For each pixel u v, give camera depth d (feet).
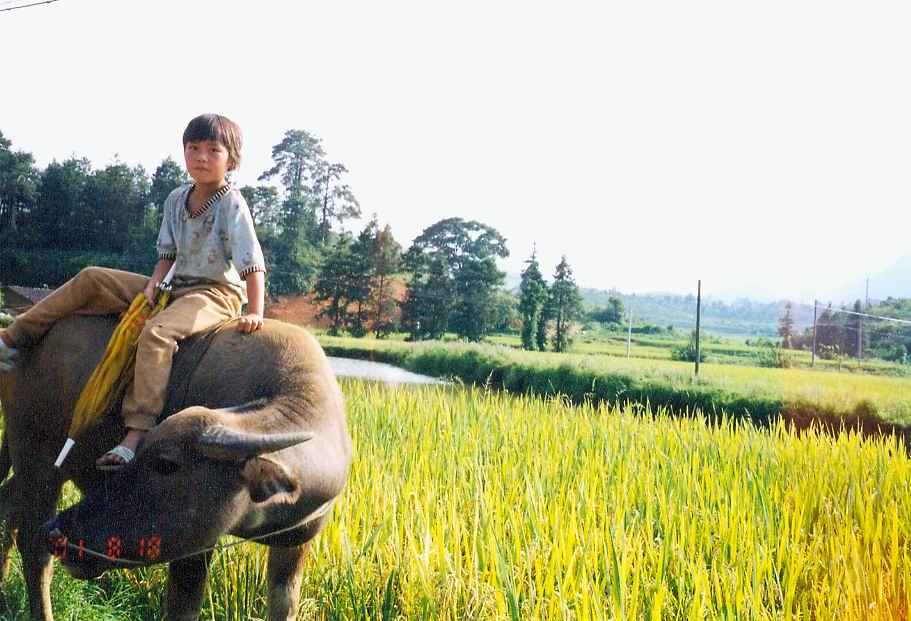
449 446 25.30
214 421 10.89
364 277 140.87
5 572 16.03
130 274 15.07
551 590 14.58
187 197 14.57
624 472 22.98
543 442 27.43
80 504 10.84
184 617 13.07
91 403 13.30
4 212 188.24
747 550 17.51
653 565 16.89
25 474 14.96
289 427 11.62
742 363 113.39
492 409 33.53
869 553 18.58
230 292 14.67
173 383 13.29
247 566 16.49
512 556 16.26
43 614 14.79
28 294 142.82
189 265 14.40
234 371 12.89
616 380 74.64
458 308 147.33
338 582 15.88
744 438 31.37
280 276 145.89
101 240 192.65
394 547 16.44
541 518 17.72
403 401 32.27
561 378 79.71
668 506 19.90
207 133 13.96
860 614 15.48
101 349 14.42
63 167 194.70
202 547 10.93
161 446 10.74
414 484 20.17
